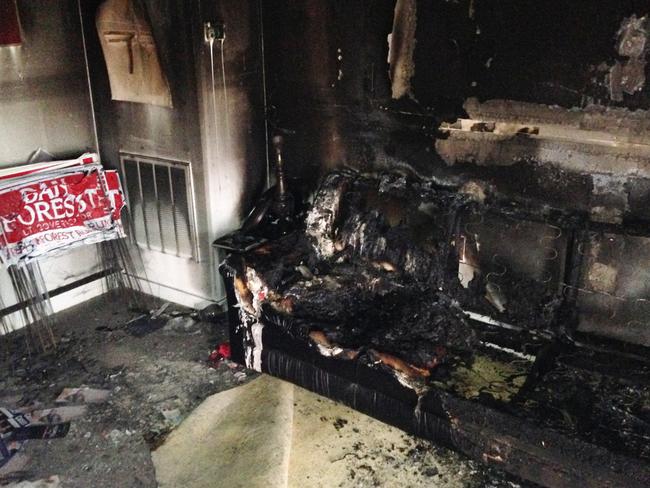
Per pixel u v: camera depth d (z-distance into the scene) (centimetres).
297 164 375
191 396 302
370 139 338
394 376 253
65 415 287
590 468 212
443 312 285
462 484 244
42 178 326
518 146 289
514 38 274
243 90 357
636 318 262
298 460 257
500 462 235
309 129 361
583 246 268
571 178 279
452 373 252
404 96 316
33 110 348
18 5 329
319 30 334
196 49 322
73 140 374
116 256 402
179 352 340
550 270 280
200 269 373
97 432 276
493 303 294
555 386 240
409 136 323
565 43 262
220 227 365
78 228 345
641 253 256
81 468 255
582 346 268
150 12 329
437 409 244
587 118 266
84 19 359
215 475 249
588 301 273
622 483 206
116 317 380
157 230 382
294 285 304
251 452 261
